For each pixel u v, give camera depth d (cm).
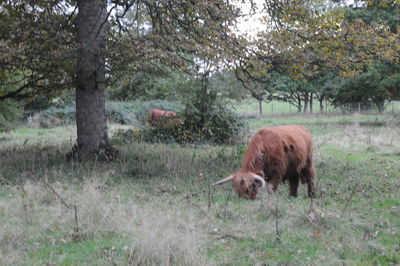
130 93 3166
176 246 494
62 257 502
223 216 667
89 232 580
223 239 566
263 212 680
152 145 1576
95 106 1191
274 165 752
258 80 1298
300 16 1204
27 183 835
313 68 1288
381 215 686
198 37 1123
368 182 979
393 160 1315
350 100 3428
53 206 721
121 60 1033
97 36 1080
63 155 1256
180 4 1060
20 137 2059
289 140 772
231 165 1146
